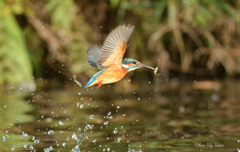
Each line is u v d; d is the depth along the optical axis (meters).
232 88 12.33
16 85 12.46
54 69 13.65
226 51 14.39
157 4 13.71
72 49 13.44
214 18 13.76
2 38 12.55
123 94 11.66
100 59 4.92
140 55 14.20
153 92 11.96
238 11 14.20
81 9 14.03
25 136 6.26
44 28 13.51
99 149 5.64
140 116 8.28
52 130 6.89
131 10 14.08
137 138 6.33
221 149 5.52
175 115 8.31
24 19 13.77
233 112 8.42
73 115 8.34
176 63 14.48
